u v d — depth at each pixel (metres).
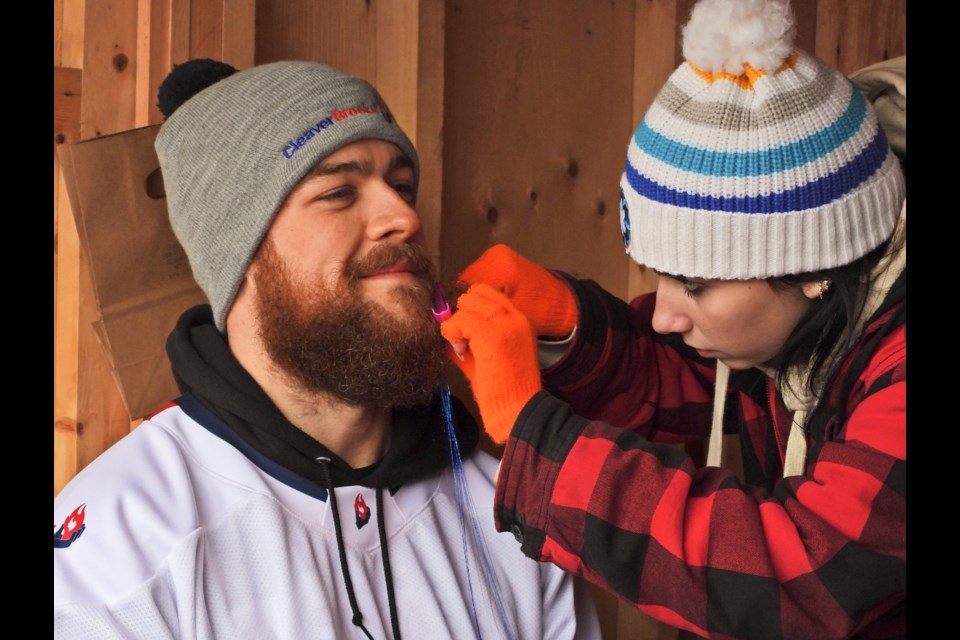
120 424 1.52
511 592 1.33
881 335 1.13
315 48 1.65
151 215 1.44
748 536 1.03
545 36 1.94
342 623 1.17
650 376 1.49
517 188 1.92
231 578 1.12
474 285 1.23
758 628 1.01
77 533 1.09
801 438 1.25
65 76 1.43
